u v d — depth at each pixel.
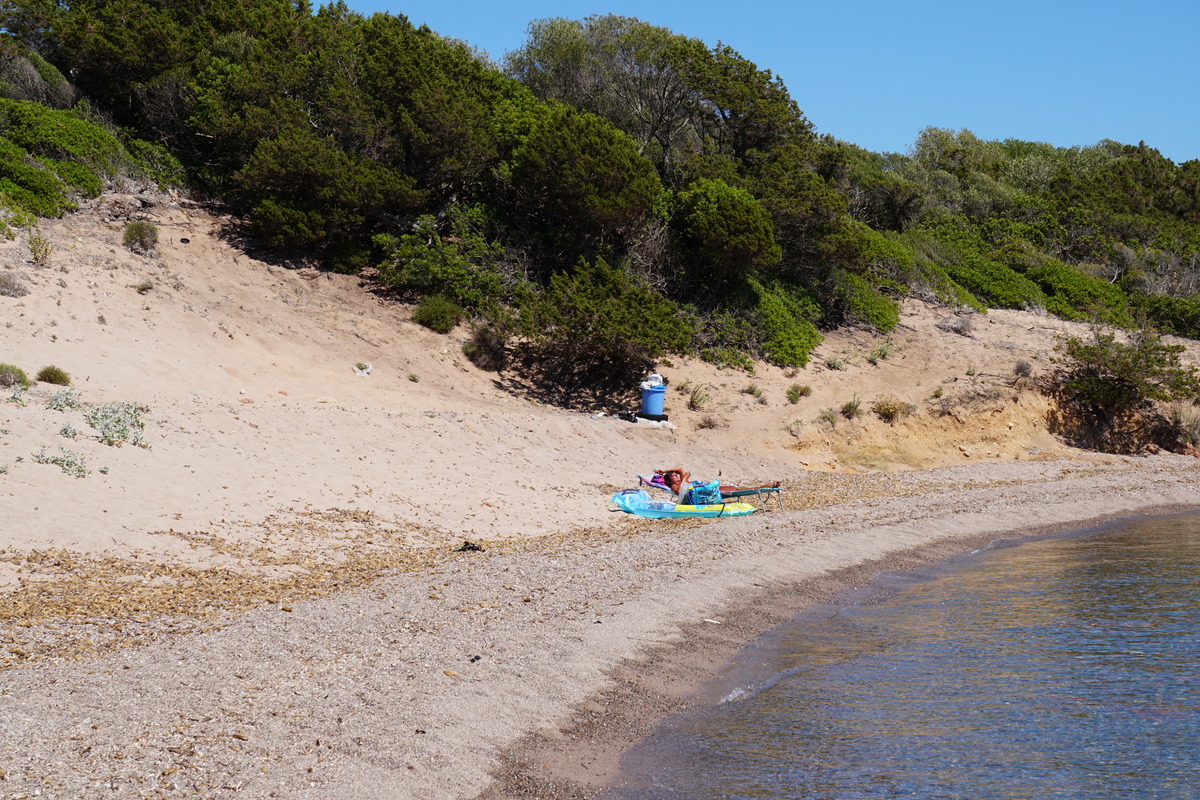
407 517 14.29
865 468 23.22
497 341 24.52
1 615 8.55
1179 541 16.41
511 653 8.99
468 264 25.61
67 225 22.75
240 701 7.26
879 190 38.62
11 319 17.05
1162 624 10.59
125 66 28.25
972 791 6.38
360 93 26.92
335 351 21.81
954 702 8.16
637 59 33.62
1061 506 19.70
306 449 15.91
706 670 9.16
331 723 7.05
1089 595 12.17
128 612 9.09
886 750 7.12
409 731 7.06
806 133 35.53
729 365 26.61
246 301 22.55
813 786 6.52
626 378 24.92
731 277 29.75
